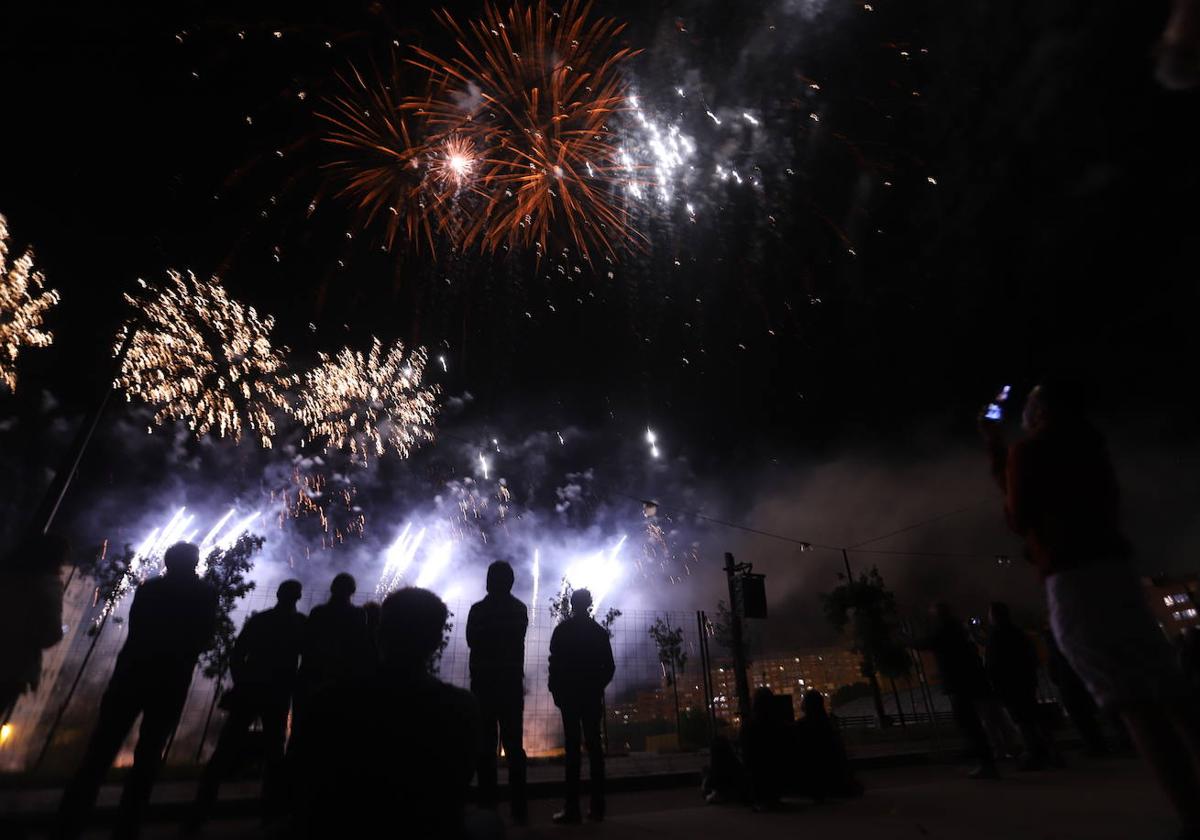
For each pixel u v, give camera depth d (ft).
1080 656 7.48
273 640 15.20
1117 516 7.84
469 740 6.29
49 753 24.70
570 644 15.61
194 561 13.61
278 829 6.06
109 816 15.11
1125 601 7.29
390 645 6.56
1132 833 9.86
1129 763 21.54
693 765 28.45
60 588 13.78
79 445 20.93
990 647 22.86
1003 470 9.41
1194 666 25.02
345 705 6.09
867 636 68.49
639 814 16.65
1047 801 13.89
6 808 14.76
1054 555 7.80
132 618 12.69
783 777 17.35
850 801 16.69
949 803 14.55
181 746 27.89
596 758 14.98
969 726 20.43
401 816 5.68
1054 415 8.52
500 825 6.59
